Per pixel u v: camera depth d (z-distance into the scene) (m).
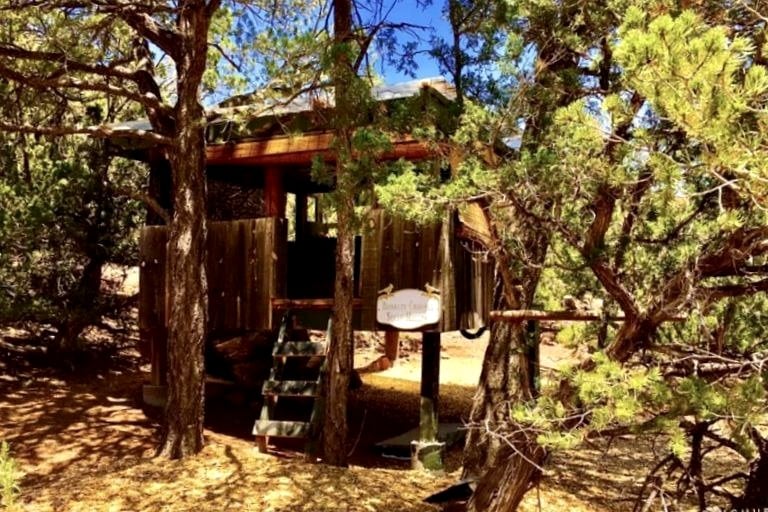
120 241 10.01
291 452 6.84
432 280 6.72
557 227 3.63
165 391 8.41
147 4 6.54
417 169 4.71
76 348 10.00
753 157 2.22
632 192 3.39
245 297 7.51
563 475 6.84
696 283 3.31
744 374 3.23
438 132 4.43
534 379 5.59
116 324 11.92
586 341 3.88
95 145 9.83
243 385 9.03
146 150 8.85
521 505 5.68
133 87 9.33
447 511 5.10
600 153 3.36
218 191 11.84
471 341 16.80
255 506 5.03
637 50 2.33
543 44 4.46
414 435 7.87
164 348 8.52
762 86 2.25
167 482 5.56
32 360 9.88
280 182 8.13
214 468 5.97
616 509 5.82
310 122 6.76
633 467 7.46
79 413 7.94
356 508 5.08
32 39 7.80
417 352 15.09
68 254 9.64
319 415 6.55
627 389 2.90
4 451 2.67
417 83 6.93
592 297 4.58
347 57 4.98
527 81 4.13
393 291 6.83
